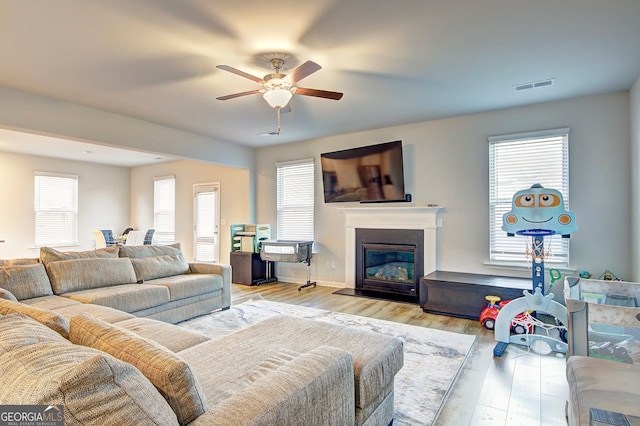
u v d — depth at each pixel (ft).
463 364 9.24
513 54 9.65
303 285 19.25
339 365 4.64
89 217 27.32
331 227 19.42
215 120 15.93
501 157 14.74
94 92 12.39
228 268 14.90
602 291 8.14
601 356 6.56
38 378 2.76
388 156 16.70
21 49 9.21
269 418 3.45
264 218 21.91
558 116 13.56
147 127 16.17
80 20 7.88
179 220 26.30
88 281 11.64
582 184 13.17
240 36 8.68
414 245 16.57
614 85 11.95
